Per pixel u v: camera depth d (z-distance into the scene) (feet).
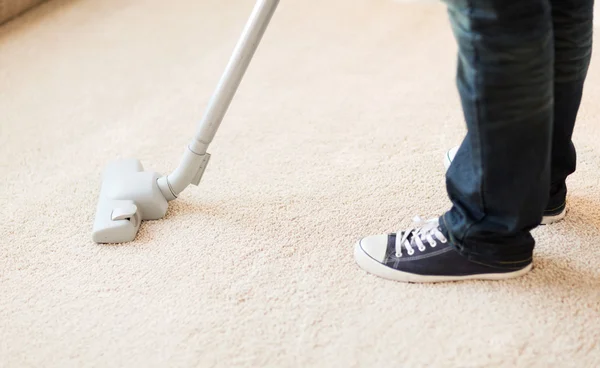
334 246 3.61
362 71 5.55
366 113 4.92
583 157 4.25
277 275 3.42
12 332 3.17
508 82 2.56
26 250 3.70
